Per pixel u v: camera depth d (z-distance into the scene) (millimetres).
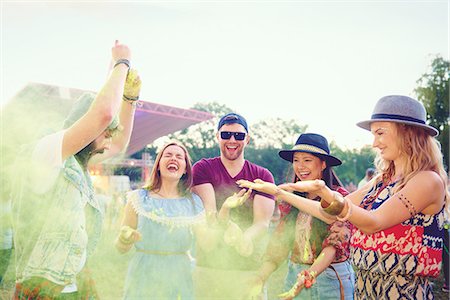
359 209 1292
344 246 1704
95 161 1595
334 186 1914
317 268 1666
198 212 1844
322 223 1733
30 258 1271
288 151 1952
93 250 1427
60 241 1274
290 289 1772
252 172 2123
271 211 2059
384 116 1439
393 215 1319
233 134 2098
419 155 1396
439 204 1371
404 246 1358
